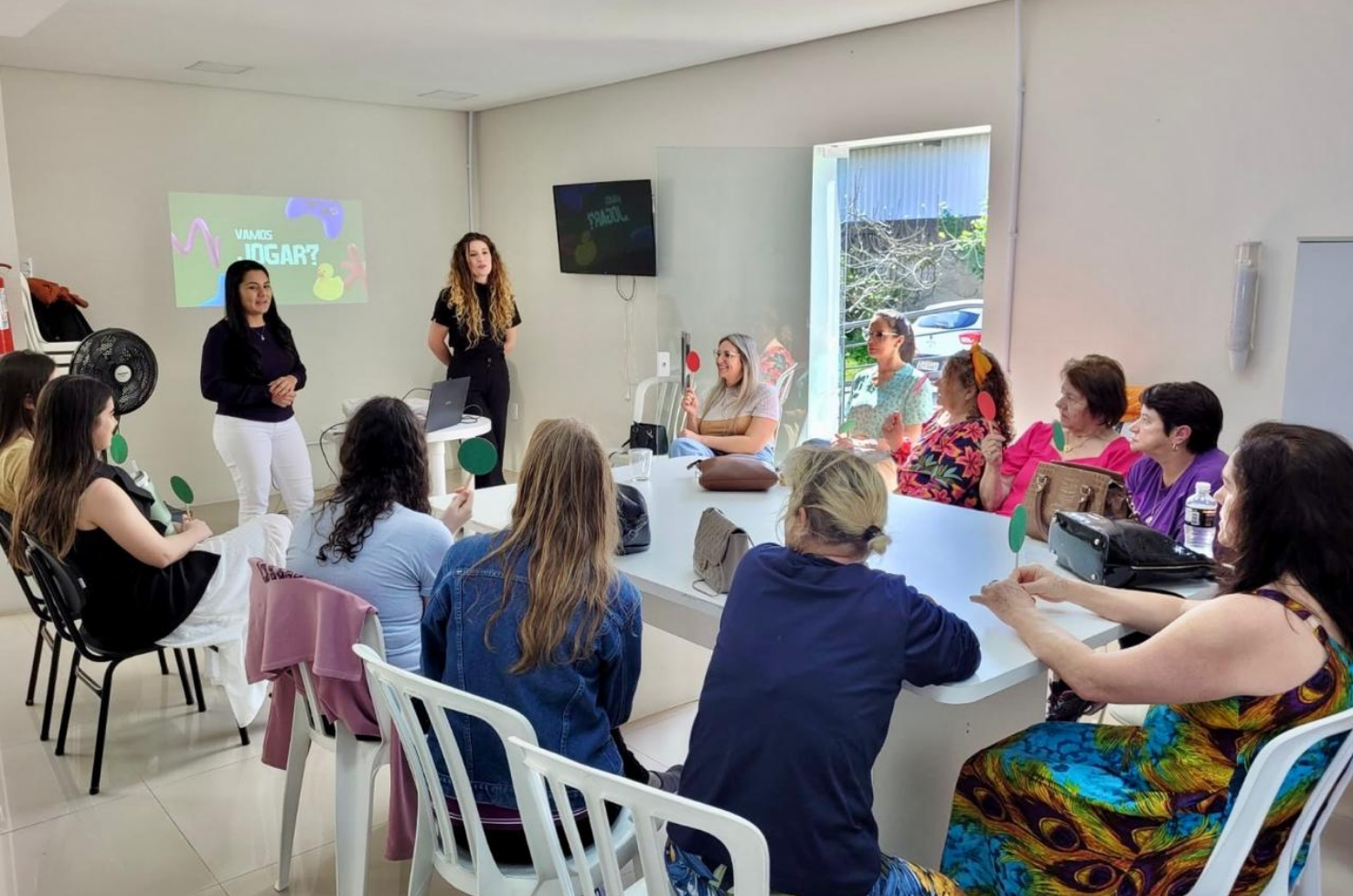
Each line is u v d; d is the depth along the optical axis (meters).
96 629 2.79
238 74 5.30
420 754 1.71
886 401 4.18
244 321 4.30
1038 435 3.22
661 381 5.23
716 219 4.98
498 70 5.26
